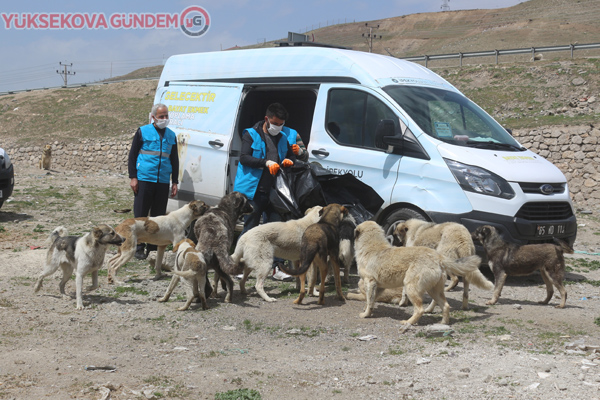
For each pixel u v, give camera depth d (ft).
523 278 27.94
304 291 22.07
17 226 39.01
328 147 29.19
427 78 30.35
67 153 113.09
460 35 444.55
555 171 27.25
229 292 22.38
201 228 22.65
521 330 18.76
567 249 21.81
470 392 13.28
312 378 14.49
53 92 153.58
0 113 142.41
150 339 17.71
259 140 26.43
